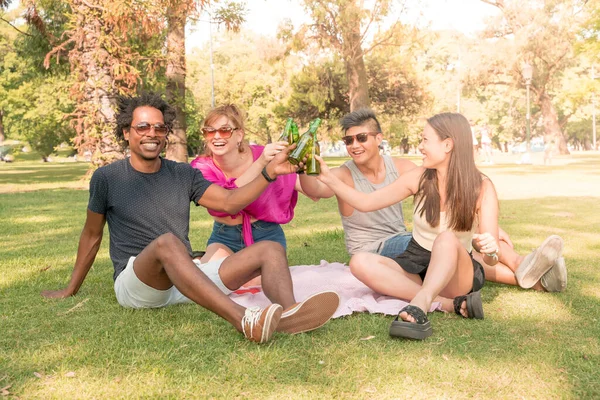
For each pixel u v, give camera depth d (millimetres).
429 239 3262
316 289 3521
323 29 23922
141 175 3289
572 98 24422
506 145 69812
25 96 38812
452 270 2893
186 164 3395
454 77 38312
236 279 3039
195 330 2828
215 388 2137
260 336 2537
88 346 2605
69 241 6266
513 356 2443
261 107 49969
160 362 2389
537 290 3639
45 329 2887
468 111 56125
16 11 30219
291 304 2822
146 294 3082
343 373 2262
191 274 2666
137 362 2404
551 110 35688
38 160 58219
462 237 3184
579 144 72625
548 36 31453
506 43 32344
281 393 2090
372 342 2631
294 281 3664
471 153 3086
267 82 50312
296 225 7152
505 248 3705
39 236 6688
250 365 2348
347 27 22594
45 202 11141
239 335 2725
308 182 3826
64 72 22938
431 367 2318
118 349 2568
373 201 3270
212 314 3096
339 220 7574
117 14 12875
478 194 3094
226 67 55969
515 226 6656
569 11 30562
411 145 60875
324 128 37250
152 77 17828
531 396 2061
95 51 13445
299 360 2402
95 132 13602
